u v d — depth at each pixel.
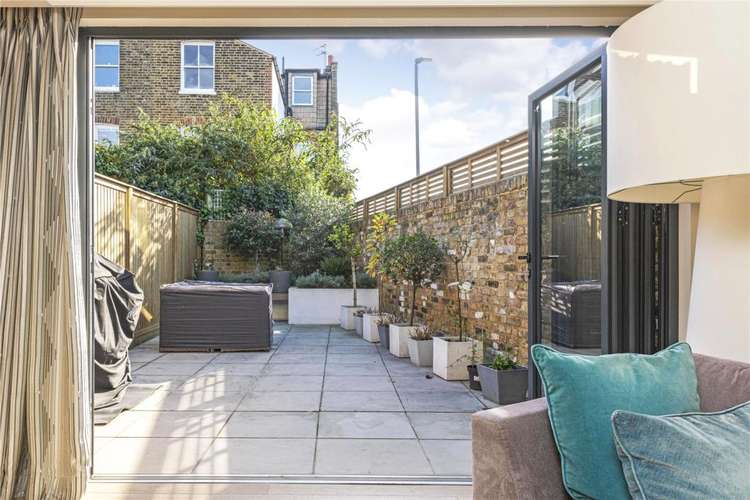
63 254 2.47
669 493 1.33
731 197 1.93
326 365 5.77
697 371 1.75
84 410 2.53
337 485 2.70
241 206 10.71
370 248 8.01
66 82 2.49
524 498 1.44
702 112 1.65
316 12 2.65
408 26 2.75
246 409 4.10
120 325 4.16
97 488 2.63
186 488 2.65
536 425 1.55
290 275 10.02
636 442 1.40
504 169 5.03
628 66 1.86
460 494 2.62
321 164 11.00
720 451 1.38
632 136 1.84
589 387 1.55
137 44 11.15
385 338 6.84
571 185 3.23
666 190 2.27
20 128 2.48
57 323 2.45
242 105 11.03
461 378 5.11
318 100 11.59
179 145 10.69
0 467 2.41
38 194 2.46
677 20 1.70
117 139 11.09
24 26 2.51
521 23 2.71
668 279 2.76
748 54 1.58
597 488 1.45
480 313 5.23
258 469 2.92
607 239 2.74
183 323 6.42
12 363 2.43
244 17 2.64
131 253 6.55
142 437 3.44
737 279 1.89
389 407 4.17
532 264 3.66
